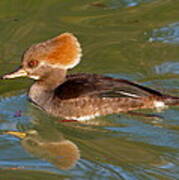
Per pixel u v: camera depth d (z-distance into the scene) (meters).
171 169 10.81
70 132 12.66
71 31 17.34
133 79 14.72
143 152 11.51
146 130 12.37
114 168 10.89
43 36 16.88
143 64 15.56
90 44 16.75
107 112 13.07
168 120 12.65
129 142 11.97
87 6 19.08
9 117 13.37
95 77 13.56
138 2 19.33
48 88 13.83
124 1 19.45
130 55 16.08
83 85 13.27
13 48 16.28
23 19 18.03
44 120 13.31
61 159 11.30
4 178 10.50
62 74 13.76
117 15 18.44
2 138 12.34
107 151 11.63
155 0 19.38
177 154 11.37
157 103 12.95
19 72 13.93
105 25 17.81
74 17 18.27
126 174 10.64
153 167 10.90
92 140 12.19
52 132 12.68
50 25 17.64
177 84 14.30
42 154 11.55
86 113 13.09
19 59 15.70
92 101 13.03
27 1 19.20
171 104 12.93
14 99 14.22
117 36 17.19
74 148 11.84
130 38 17.03
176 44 16.52
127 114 12.99
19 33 17.16
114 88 13.03
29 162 11.19
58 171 10.77
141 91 12.98
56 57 13.61
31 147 11.90
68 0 19.47
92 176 10.57
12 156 11.46
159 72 15.03
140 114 12.95
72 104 13.12
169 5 18.91
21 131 12.73
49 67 13.70
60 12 18.55
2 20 17.98
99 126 12.80
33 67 13.77
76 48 13.64
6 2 19.06
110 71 15.25
